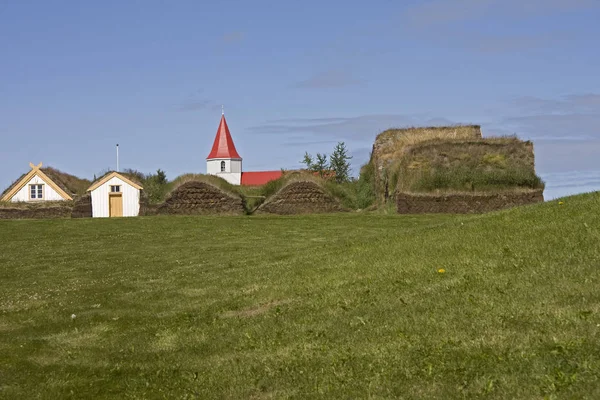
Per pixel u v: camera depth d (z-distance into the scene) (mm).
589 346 9195
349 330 12430
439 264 16062
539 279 12977
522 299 11906
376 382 9594
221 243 31953
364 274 16844
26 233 37938
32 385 11742
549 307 11172
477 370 9219
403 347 10797
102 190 55812
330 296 15273
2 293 21266
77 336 15180
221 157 147250
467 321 11359
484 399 8352
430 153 49875
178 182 55188
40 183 59281
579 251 14438
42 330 15867
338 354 11172
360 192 54875
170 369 12203
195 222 40281
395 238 20969
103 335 15133
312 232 34750
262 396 10133
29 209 57062
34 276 24797
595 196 19828
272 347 12391
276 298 16328
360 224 37250
